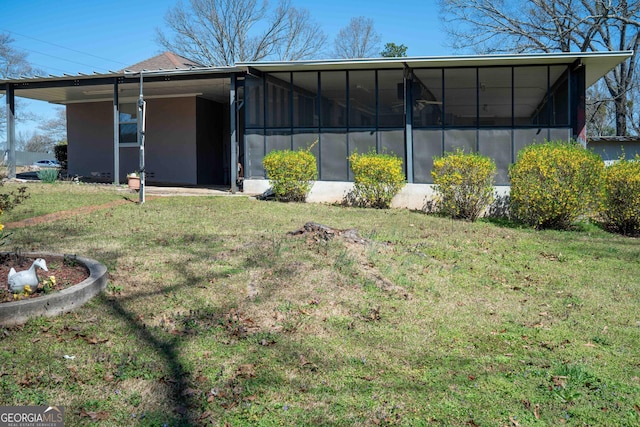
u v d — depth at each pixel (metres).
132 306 5.83
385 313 6.06
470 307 6.46
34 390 3.98
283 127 15.73
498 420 3.81
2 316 5.00
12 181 17.36
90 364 4.43
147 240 8.84
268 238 9.05
